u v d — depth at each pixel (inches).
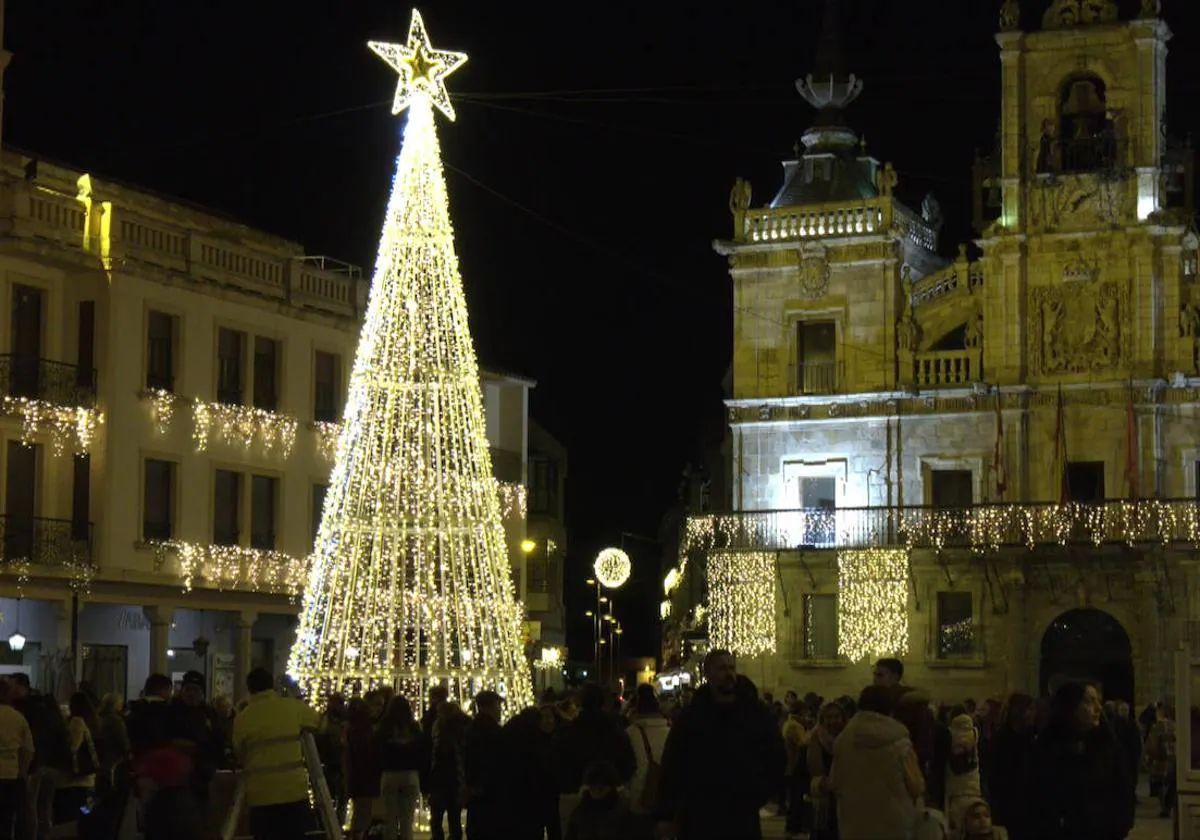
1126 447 2140.7
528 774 829.2
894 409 2225.6
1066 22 2185.0
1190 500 2101.4
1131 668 2137.1
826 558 2231.8
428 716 1160.8
